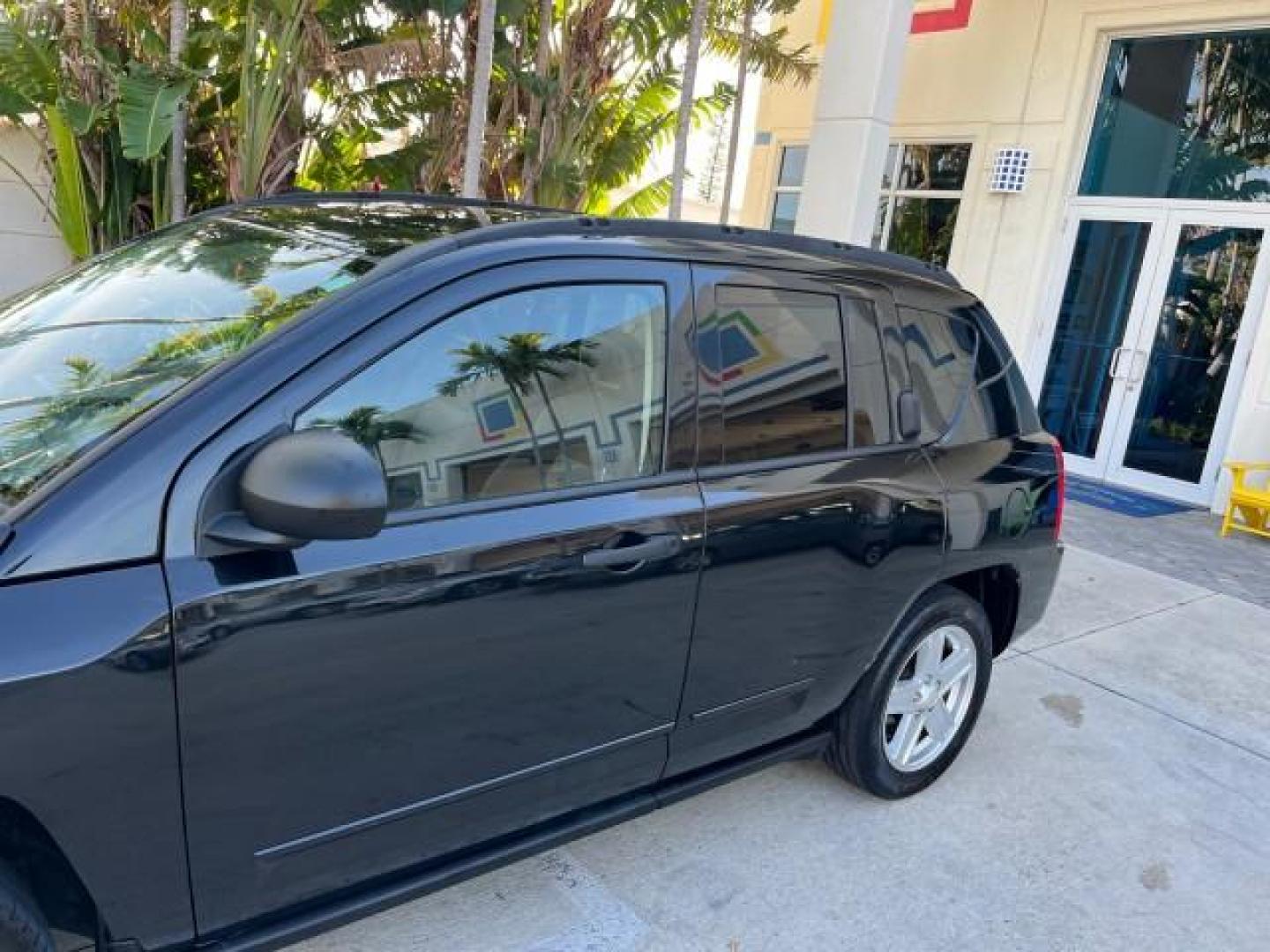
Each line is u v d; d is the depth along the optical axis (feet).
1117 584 20.08
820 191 27.84
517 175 30.07
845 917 9.00
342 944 7.93
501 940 8.19
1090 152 30.71
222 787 5.75
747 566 8.25
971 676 11.34
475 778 6.98
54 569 5.20
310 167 28.58
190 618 5.46
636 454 7.65
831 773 11.51
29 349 7.14
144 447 5.54
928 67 33.78
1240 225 27.32
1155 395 29.40
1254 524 25.91
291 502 5.29
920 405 10.23
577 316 7.37
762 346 8.61
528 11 28.66
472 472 6.74
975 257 32.68
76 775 5.18
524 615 6.87
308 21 24.04
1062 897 9.66
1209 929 9.43
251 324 6.52
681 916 8.77
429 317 6.53
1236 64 27.55
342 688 6.10
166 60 23.40
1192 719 14.01
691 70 27.63
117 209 26.61
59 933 5.61
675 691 8.10
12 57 23.43
